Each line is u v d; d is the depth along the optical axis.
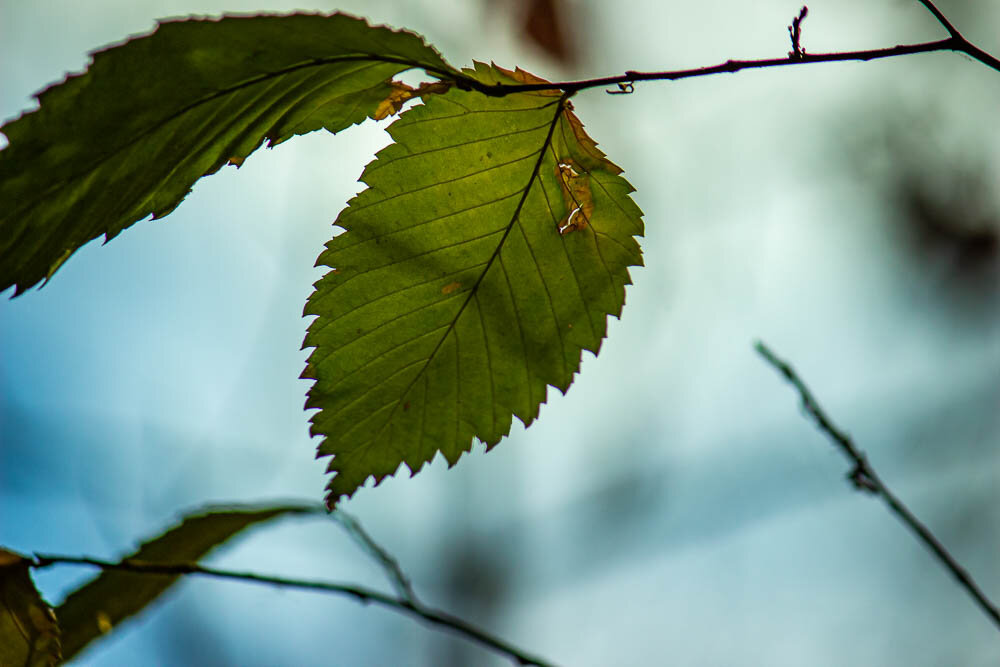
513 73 0.62
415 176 0.63
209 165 0.61
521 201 0.63
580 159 0.63
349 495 0.63
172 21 0.59
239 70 0.60
